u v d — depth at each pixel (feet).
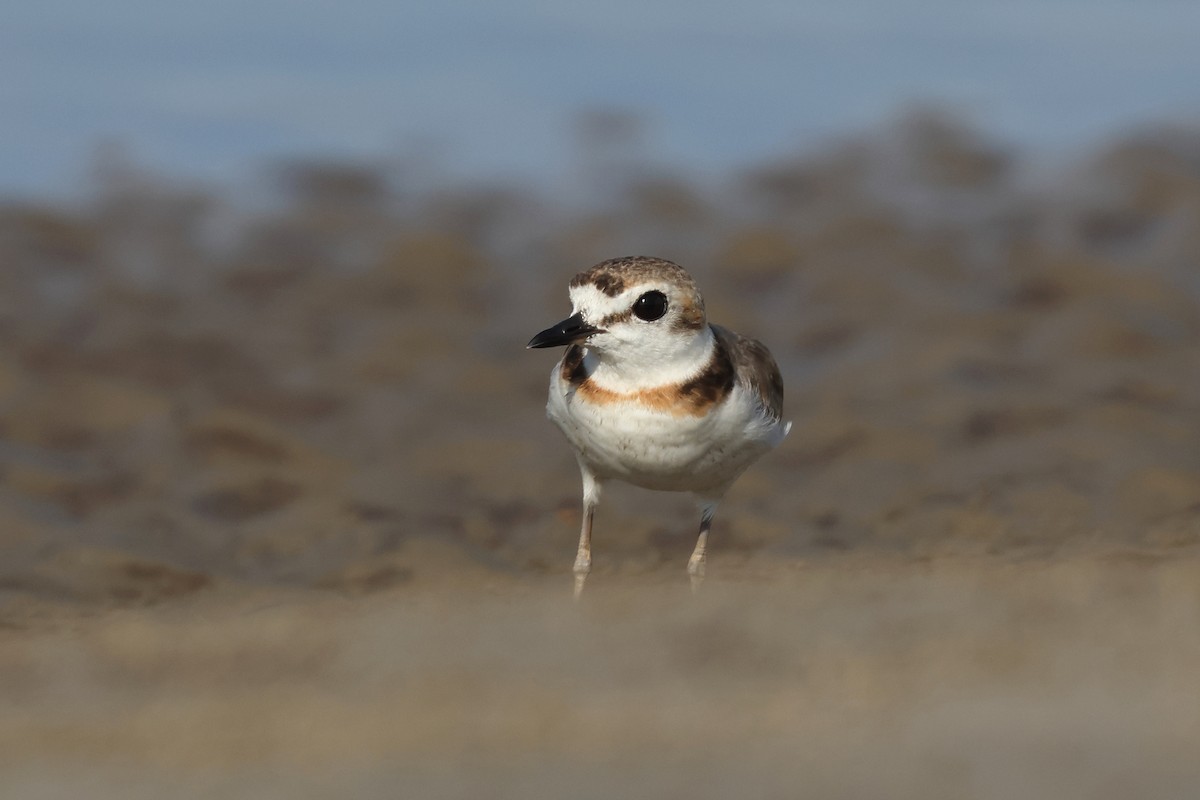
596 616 25.64
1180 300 57.88
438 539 38.93
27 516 38.78
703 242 65.62
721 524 41.09
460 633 24.89
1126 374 51.44
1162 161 71.67
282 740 19.74
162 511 40.52
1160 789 16.49
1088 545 34.37
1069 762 17.46
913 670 21.66
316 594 33.65
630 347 31.50
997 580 27.43
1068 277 59.67
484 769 18.29
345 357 53.67
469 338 56.08
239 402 48.91
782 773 17.63
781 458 46.21
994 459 44.75
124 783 18.24
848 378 51.98
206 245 63.57
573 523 41.29
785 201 69.87
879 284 60.08
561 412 33.04
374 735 19.80
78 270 60.08
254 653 24.43
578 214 68.39
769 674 21.88
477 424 48.60
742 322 57.31
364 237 65.16
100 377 49.75
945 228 66.54
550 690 21.50
